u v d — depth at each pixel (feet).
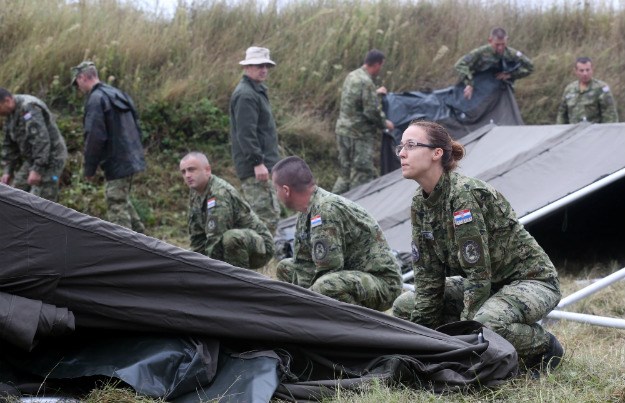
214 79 39.19
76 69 27.81
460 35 44.68
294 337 12.94
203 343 12.82
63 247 12.49
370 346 13.08
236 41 41.34
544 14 47.19
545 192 23.95
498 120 36.65
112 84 37.22
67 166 33.99
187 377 12.29
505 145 28.12
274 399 12.61
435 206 13.83
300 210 17.21
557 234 30.09
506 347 12.96
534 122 42.60
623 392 12.46
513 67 36.94
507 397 12.68
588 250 28.48
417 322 14.75
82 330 12.96
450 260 14.08
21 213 12.41
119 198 28.22
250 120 27.09
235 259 21.54
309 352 13.20
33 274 12.38
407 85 42.24
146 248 12.71
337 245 16.62
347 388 12.84
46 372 12.42
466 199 13.42
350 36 42.42
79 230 12.55
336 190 35.04
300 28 42.93
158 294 12.78
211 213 21.53
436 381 12.94
